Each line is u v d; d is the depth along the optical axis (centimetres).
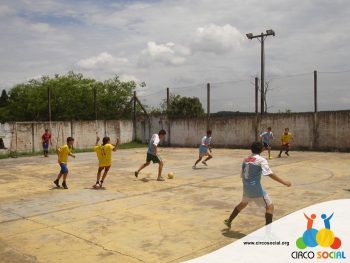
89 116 4138
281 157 1978
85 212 831
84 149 2766
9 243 636
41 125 2605
